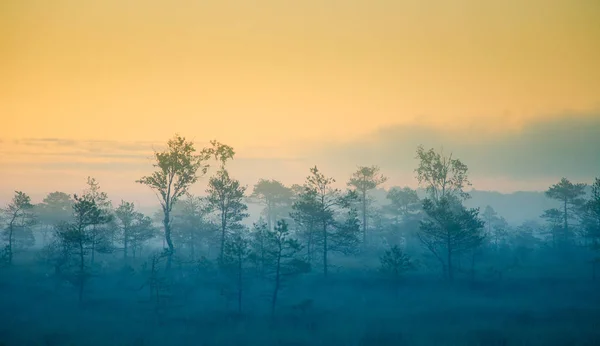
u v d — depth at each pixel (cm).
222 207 6500
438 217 5797
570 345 3559
